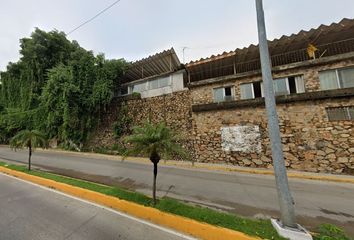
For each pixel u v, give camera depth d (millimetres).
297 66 11531
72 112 19828
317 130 10797
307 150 10930
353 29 9875
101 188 6395
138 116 18594
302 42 11164
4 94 29609
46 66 24703
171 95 16953
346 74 10492
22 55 27094
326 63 10930
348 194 7043
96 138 20406
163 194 6750
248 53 12383
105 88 19234
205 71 15391
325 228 4230
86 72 20422
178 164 12828
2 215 4805
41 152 18344
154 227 4258
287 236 3516
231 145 13180
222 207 5664
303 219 5000
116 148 18359
